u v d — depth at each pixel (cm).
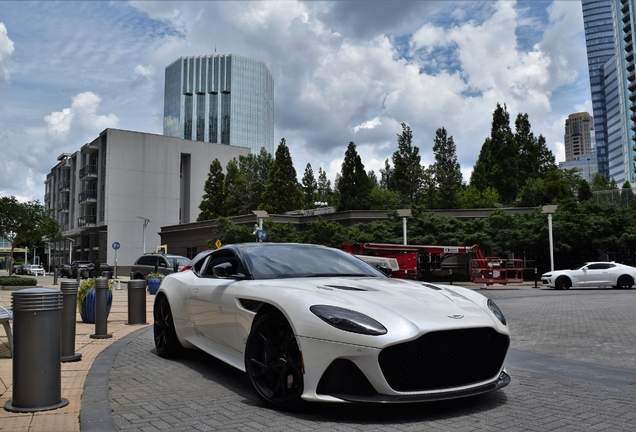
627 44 12462
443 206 4772
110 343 718
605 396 443
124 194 5781
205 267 575
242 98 17188
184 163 6450
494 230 3170
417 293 418
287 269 491
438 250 2525
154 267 2319
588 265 2378
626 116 12462
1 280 2227
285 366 382
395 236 3150
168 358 612
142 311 952
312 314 364
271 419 362
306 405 374
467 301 416
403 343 343
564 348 730
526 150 6050
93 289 964
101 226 5716
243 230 3422
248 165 6444
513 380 511
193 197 6341
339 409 385
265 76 17988
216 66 17300
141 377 508
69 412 378
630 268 2339
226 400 418
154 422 358
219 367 559
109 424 350
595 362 623
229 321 466
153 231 5916
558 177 4862
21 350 384
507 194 5234
